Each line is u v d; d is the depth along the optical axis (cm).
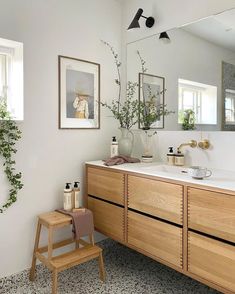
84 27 241
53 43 221
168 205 174
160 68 236
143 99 254
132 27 231
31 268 203
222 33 193
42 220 202
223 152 198
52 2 219
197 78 210
